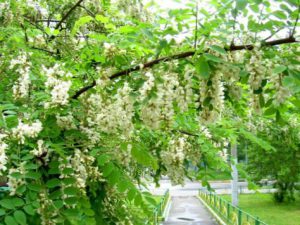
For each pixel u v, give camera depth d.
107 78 3.37
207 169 4.75
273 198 23.64
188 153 4.78
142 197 3.30
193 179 4.75
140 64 3.24
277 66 2.85
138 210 4.54
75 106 3.44
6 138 3.03
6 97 3.67
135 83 3.25
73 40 5.05
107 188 4.02
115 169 3.32
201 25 3.07
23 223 2.72
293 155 20.98
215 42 3.04
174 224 19.92
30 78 3.47
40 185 2.96
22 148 3.24
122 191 3.26
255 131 6.09
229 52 3.12
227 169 4.84
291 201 23.53
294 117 6.66
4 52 3.91
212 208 23.70
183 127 4.75
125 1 4.89
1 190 3.10
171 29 3.24
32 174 2.96
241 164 5.33
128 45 3.28
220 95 3.11
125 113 3.20
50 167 3.13
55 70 3.36
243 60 3.09
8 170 3.06
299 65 2.94
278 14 2.94
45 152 3.19
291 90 2.80
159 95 3.04
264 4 2.90
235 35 3.09
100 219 3.88
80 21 3.74
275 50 3.10
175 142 4.58
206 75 2.92
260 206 22.62
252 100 3.26
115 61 3.38
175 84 3.14
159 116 3.10
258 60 2.97
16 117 3.11
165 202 23.05
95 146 3.54
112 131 3.28
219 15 3.08
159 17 3.80
